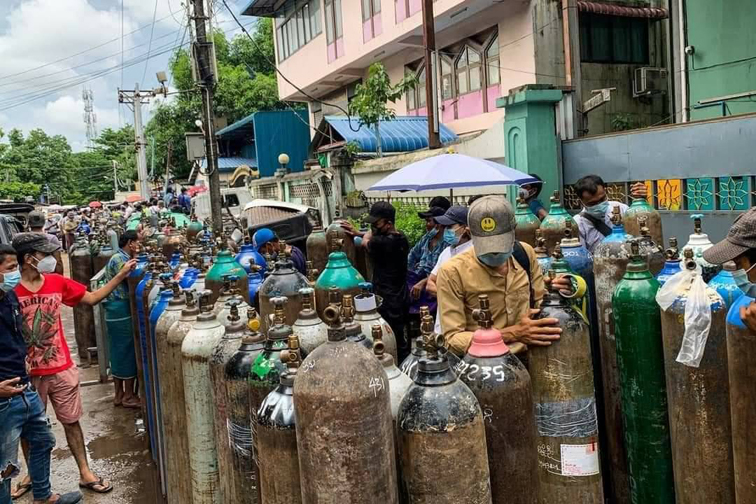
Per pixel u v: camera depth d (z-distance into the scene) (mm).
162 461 4035
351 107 14469
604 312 3086
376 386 1839
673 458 2564
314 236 6512
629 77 12594
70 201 51812
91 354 7781
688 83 10453
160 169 36219
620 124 12258
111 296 5941
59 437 5574
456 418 1865
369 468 1819
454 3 13219
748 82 9492
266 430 2029
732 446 2307
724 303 2391
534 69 12289
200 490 2941
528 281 2826
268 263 4895
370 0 16922
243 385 2406
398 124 15695
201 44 11328
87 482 4488
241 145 30203
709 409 2396
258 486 2273
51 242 4312
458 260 2789
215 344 2879
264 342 2482
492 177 5730
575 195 7785
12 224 10445
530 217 5047
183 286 4582
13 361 3699
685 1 10320
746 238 2158
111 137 61875
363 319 2869
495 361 2143
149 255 5180
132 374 6039
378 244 5156
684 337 2383
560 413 2469
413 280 5688
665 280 2709
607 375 3025
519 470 2123
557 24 12016
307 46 21266
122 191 56062
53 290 4352
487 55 14281
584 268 3412
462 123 15312
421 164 6168
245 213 9617
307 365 1869
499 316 2752
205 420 2898
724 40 9789
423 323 2008
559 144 7891
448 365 1966
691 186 6410
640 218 4633
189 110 30156
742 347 2162
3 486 3668
